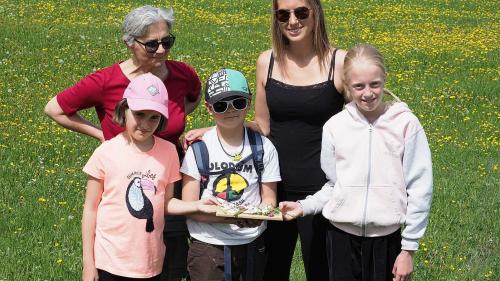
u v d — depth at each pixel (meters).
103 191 5.04
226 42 18.17
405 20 22.70
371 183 4.98
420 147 4.95
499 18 23.95
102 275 5.01
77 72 14.76
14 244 7.25
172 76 5.51
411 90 14.82
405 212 4.99
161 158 5.05
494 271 7.24
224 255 5.07
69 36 17.38
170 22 5.31
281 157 5.48
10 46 16.08
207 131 5.32
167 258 5.71
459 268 7.26
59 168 9.59
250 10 22.64
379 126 4.97
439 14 23.94
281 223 5.69
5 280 6.48
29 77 14.10
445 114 13.40
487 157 11.08
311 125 5.41
